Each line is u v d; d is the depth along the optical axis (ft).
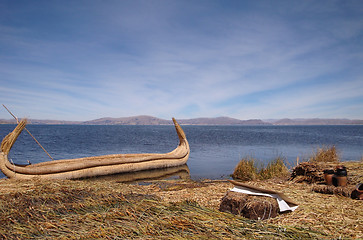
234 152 64.03
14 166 27.99
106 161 35.50
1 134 151.02
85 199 14.70
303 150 68.54
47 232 10.74
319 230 11.31
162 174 36.81
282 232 10.91
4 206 13.06
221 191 20.11
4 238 10.11
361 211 13.80
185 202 14.76
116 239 10.11
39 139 114.62
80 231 10.74
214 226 11.36
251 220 12.28
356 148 72.74
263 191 14.12
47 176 29.63
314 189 18.63
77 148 75.31
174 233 10.61
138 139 126.93
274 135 173.27
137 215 12.44
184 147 46.70
